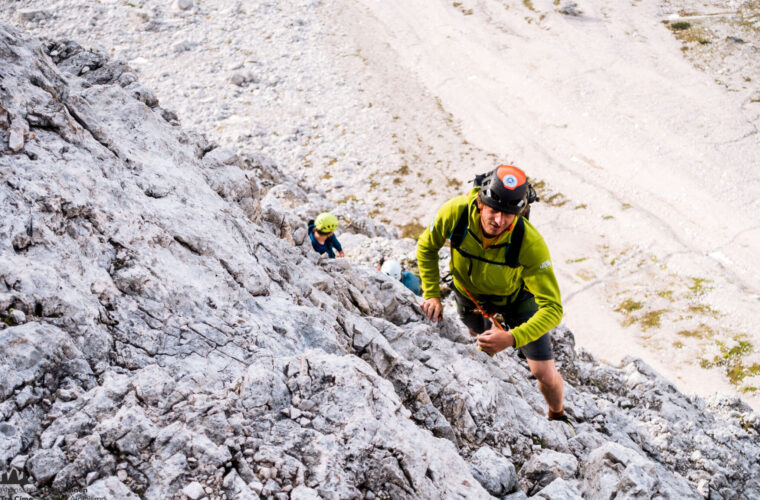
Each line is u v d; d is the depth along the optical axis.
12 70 4.69
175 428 3.04
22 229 3.76
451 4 39.84
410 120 30.39
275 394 3.40
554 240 23.25
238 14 38.66
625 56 33.53
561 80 32.19
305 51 35.56
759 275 20.89
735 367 17.42
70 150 4.62
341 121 30.27
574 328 19.36
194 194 5.44
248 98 31.77
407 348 5.66
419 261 5.05
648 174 25.97
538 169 26.91
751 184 24.92
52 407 3.14
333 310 5.31
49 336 3.32
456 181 26.59
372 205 25.17
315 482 2.99
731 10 36.22
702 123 28.38
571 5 38.09
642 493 3.69
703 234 22.86
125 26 36.56
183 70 33.59
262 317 4.47
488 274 4.57
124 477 2.86
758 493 6.36
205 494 2.84
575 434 5.67
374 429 3.28
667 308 19.80
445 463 3.49
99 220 4.26
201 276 4.46
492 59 34.34
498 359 6.75
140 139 5.82
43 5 37.78
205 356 3.79
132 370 3.54
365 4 40.38
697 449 6.65
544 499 3.66
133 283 4.02
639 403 7.71
